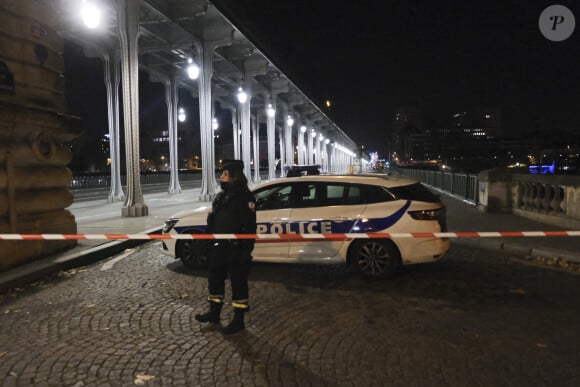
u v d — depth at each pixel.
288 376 4.07
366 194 7.34
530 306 5.93
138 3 14.94
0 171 7.58
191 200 22.53
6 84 7.85
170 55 25.69
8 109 7.72
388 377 4.04
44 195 8.58
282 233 7.44
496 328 5.16
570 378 3.99
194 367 4.28
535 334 4.98
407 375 4.07
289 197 7.61
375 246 7.17
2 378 4.12
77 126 9.46
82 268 8.38
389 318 5.52
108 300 6.36
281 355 4.52
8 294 6.73
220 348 4.70
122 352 4.63
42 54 8.60
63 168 9.27
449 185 23.38
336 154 104.56
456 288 6.76
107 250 9.39
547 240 9.75
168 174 37.94
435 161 148.38
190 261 8.05
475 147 149.50
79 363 4.39
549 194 12.58
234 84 33.25
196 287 6.95
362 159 158.62
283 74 34.19
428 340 4.84
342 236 6.68
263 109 47.06
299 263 7.54
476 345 4.70
